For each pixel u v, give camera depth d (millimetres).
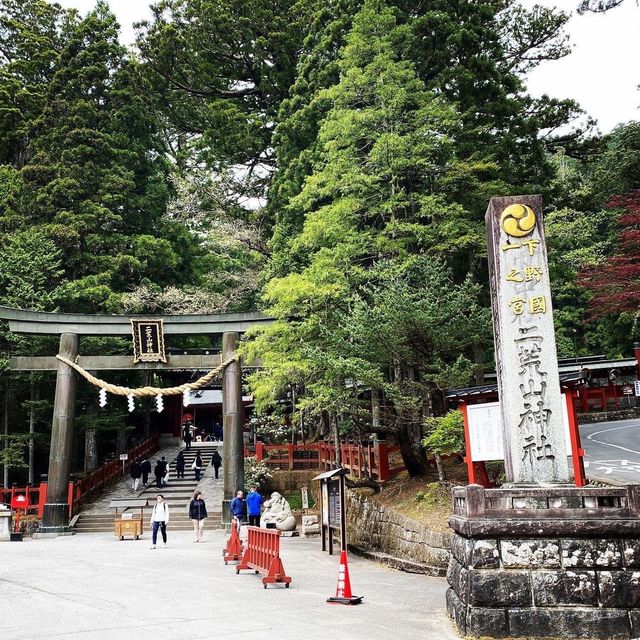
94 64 39562
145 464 32312
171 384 43531
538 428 9609
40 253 32531
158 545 20531
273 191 32781
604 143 28141
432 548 14922
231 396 25734
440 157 23125
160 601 10984
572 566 8195
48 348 30984
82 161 36938
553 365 9766
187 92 41031
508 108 25031
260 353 21766
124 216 39156
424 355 17828
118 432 37156
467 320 16891
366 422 21828
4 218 34219
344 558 11094
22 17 43688
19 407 33188
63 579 13484
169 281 39625
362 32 22641
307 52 34500
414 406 17250
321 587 12578
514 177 25422
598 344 50219
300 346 20172
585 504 8641
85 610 10219
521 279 10039
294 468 31031
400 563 15398
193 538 22594
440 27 25625
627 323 45750
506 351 9859
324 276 19422
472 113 24406
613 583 8094
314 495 28844
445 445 15875
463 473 18703
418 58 26203
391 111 20984
